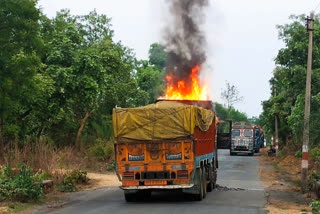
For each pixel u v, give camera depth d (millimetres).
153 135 17141
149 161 17156
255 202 17281
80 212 14828
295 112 34125
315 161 31156
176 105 17734
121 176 17406
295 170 34219
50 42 30109
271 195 19766
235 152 62031
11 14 18422
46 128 35438
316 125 21484
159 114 17188
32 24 18875
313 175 22922
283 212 14898
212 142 21875
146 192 18703
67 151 32156
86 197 19344
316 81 28859
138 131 17234
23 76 19031
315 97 24984
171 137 17016
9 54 18703
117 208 15734
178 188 16938
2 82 18469
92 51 31766
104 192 21141
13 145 26297
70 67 29984
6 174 19281
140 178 17172
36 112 30781
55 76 29359
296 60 31234
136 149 17266
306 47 30219
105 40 39125
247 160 49219
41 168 22125
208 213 14328
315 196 19312
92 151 35625
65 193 20625
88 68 30547
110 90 38375
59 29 32562
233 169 35594
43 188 19969
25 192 17062
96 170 31953
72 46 31766
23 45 18891
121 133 17328
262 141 84688
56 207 16188
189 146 17000
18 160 21656
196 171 17688
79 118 39531
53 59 29812
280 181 26281
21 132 30844
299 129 30516
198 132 17828
